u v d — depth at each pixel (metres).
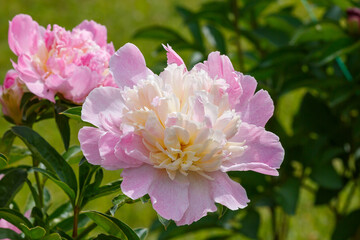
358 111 1.42
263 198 1.36
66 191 0.87
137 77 0.82
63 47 0.88
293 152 1.42
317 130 1.42
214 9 1.47
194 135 0.77
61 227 0.96
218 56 0.81
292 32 1.53
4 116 0.91
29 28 0.89
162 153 0.77
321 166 1.37
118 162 0.77
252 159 0.79
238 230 1.38
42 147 0.86
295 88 1.35
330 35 1.34
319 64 1.29
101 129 0.78
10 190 0.87
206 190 0.78
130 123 0.77
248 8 1.47
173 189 0.77
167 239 1.36
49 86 0.87
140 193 0.76
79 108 0.83
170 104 0.77
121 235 0.87
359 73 1.35
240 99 0.82
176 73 0.79
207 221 1.33
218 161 0.77
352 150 1.44
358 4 1.33
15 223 0.86
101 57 0.88
